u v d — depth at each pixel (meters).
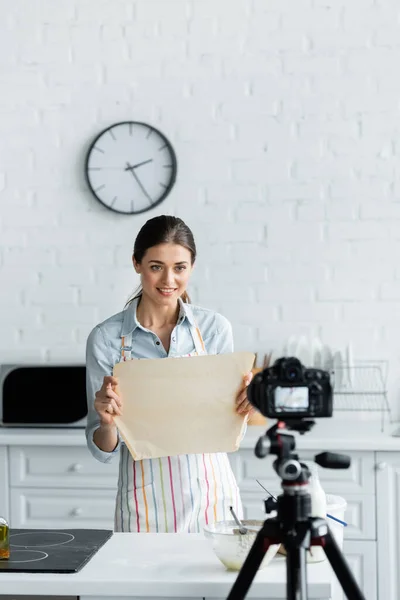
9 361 4.21
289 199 4.10
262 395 1.67
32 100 4.21
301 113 4.09
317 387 1.66
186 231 2.50
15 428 3.88
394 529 3.50
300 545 1.61
